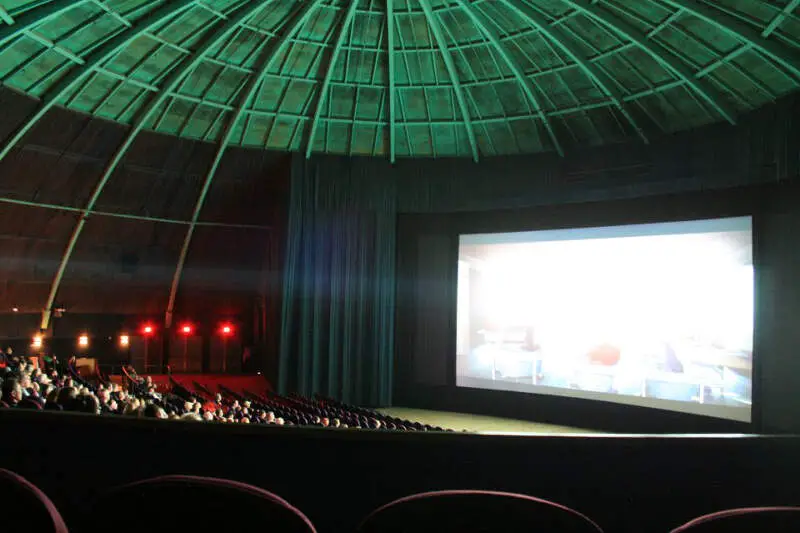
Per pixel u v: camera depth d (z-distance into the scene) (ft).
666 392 70.79
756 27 60.13
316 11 74.49
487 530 7.22
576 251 82.48
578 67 76.43
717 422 66.08
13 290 96.32
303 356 92.12
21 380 48.29
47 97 73.56
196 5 68.90
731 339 67.21
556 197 85.66
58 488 13.09
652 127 78.13
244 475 12.73
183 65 76.59
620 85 75.92
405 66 82.43
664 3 63.21
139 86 78.33
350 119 90.48
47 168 84.23
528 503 7.23
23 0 60.08
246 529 6.96
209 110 86.43
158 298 110.22
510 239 87.97
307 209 93.61
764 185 67.72
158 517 7.09
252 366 115.85
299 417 58.54
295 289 93.20
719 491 12.75
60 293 102.06
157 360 112.27
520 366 83.66
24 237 91.56
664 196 76.74
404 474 12.56
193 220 101.60
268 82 84.28
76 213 92.38
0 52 64.69
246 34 75.66
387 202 94.63
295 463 12.66
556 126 84.53
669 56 67.97
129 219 98.17
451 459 12.53
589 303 79.20
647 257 75.87
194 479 7.27
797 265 63.16
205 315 115.03
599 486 12.55
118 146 85.87
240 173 96.99
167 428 12.85
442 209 92.79
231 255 110.01
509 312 85.87
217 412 57.52
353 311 93.50
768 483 12.87
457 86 82.17
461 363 89.30
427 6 71.67
